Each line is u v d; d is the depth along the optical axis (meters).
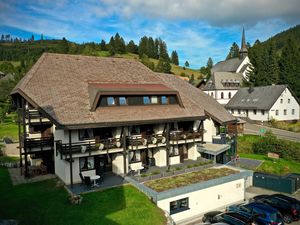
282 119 63.72
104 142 24.80
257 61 91.31
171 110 29.41
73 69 29.31
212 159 32.03
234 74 94.94
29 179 24.86
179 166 28.88
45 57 29.25
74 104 24.52
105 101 25.89
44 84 25.72
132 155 27.84
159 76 36.53
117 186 22.91
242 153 40.59
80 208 18.92
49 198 20.59
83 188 22.31
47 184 23.56
